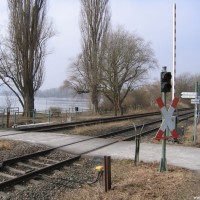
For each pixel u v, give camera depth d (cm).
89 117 4222
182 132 2455
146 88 6581
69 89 5456
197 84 1909
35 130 2417
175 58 2120
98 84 5028
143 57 5269
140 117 4309
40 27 4169
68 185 1042
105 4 5044
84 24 5025
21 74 4156
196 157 1441
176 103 1107
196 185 976
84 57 5056
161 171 1146
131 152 1555
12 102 5053
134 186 962
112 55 4969
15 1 4072
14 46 4156
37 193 952
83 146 1720
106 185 922
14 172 1176
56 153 1546
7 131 2295
